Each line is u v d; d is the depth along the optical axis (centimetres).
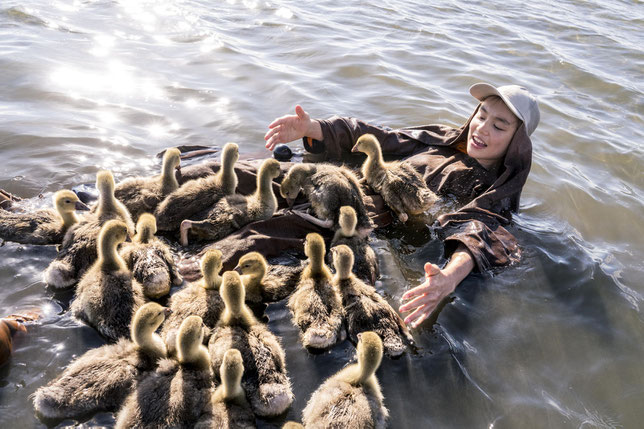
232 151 174
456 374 131
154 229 154
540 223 187
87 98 242
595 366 137
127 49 290
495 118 189
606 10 420
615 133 245
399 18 371
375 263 160
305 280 147
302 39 321
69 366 122
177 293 141
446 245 168
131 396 113
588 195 204
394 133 217
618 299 157
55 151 203
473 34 350
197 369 120
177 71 272
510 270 162
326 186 173
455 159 203
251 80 269
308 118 204
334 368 130
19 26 301
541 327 146
